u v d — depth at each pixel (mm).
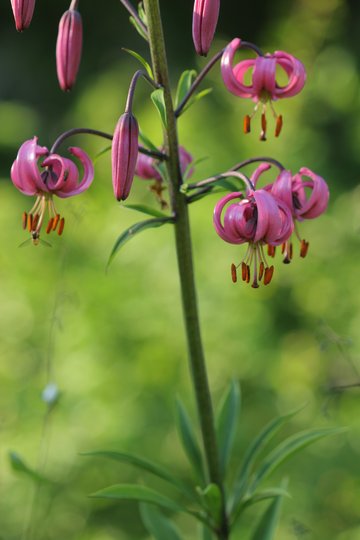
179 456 1621
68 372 1557
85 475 1543
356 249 1880
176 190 1115
